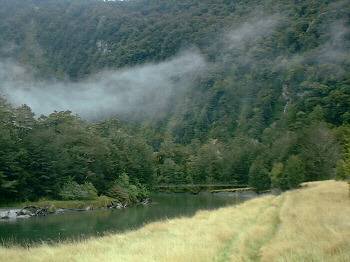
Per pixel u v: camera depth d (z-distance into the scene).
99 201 92.38
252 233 27.73
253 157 160.50
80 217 70.94
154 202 104.81
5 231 53.09
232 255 21.97
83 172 99.38
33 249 28.88
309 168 93.94
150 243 28.94
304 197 48.12
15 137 88.19
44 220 66.62
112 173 110.31
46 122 107.38
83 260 23.03
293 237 23.30
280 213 36.19
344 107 174.88
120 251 26.42
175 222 42.56
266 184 127.00
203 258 21.16
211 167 169.12
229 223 36.78
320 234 22.45
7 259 24.38
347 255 16.80
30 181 86.62
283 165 100.31
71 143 103.06
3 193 80.94
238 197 120.12
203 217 45.91
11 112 96.50
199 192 148.88
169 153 186.50
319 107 174.00
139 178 122.38
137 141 134.38
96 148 104.88
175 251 23.64
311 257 17.42
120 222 61.84
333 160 94.62
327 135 100.50
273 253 19.50
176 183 162.62
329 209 33.88
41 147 90.25
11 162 80.75
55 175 90.31
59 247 30.11
